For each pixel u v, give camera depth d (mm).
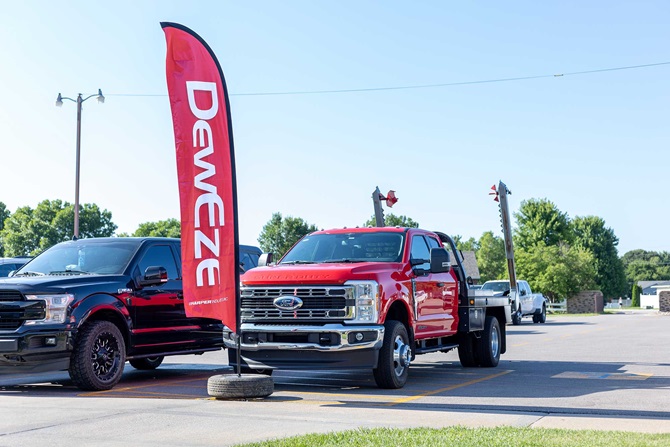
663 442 6363
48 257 12211
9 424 7777
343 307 10133
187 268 9547
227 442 6797
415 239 12055
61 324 10305
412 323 11180
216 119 9719
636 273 194625
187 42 9625
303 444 6379
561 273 65375
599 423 7621
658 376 12180
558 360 15156
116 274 11453
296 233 99125
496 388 10727
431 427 7441
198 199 9609
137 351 11547
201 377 12758
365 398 9695
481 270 87500
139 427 7574
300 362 10242
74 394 10273
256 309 10516
